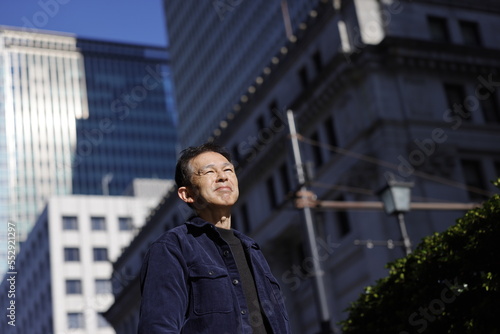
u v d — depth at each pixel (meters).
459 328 9.21
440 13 42.78
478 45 43.12
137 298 62.56
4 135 40.28
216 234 4.66
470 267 9.19
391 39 39.03
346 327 10.75
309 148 42.50
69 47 127.06
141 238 63.94
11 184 48.41
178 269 4.41
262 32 88.06
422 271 9.70
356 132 39.03
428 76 40.16
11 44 118.19
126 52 134.38
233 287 4.50
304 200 22.44
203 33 102.25
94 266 90.06
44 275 91.12
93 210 92.50
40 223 93.25
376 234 37.38
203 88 101.12
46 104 121.75
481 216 9.16
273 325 4.48
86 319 87.56
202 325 4.31
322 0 42.22
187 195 5.00
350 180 38.56
